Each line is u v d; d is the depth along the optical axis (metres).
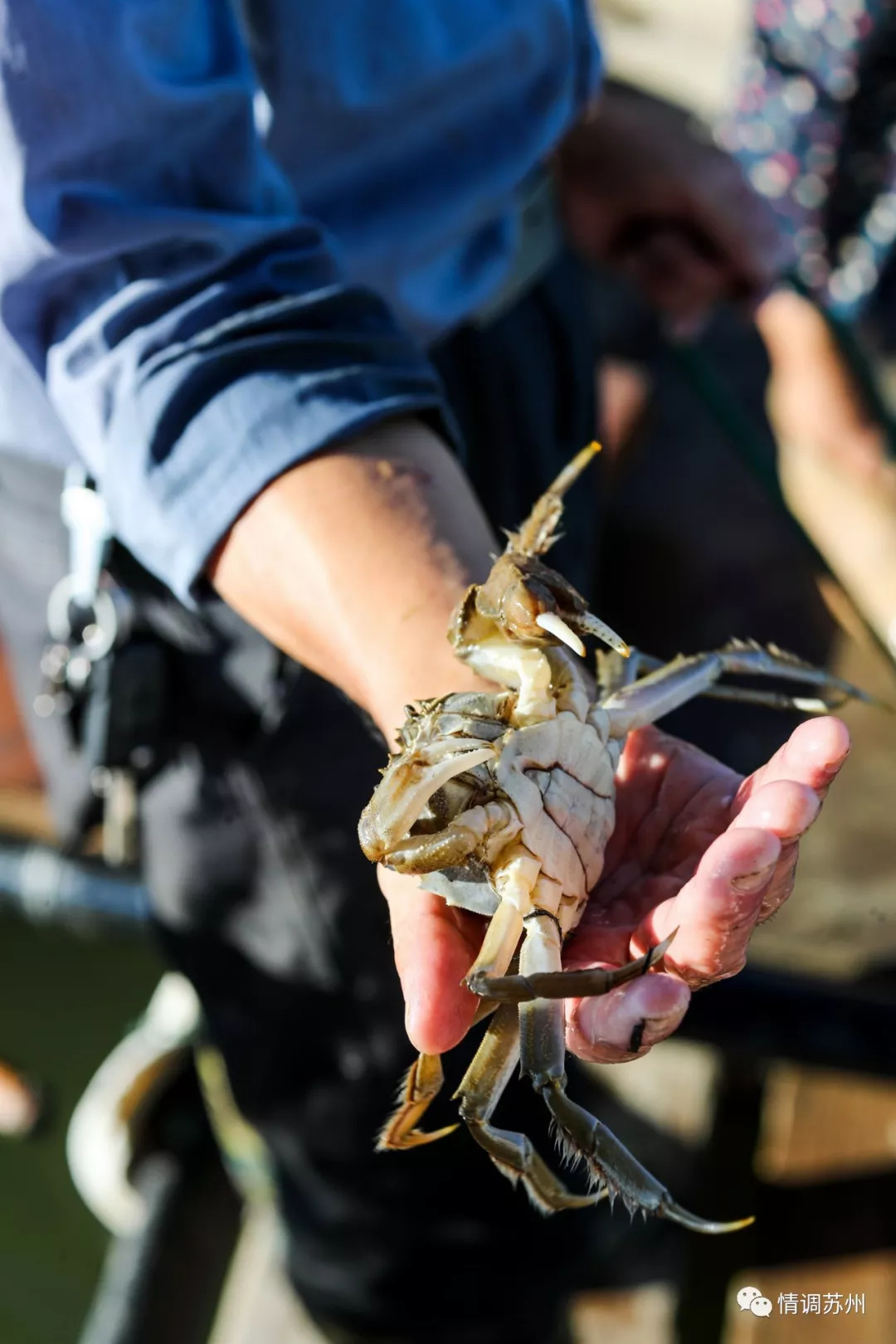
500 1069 0.60
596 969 0.55
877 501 1.52
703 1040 1.00
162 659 0.83
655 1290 1.10
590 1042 0.55
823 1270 1.04
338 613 0.64
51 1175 1.39
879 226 1.52
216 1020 0.94
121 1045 1.47
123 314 0.68
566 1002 0.59
